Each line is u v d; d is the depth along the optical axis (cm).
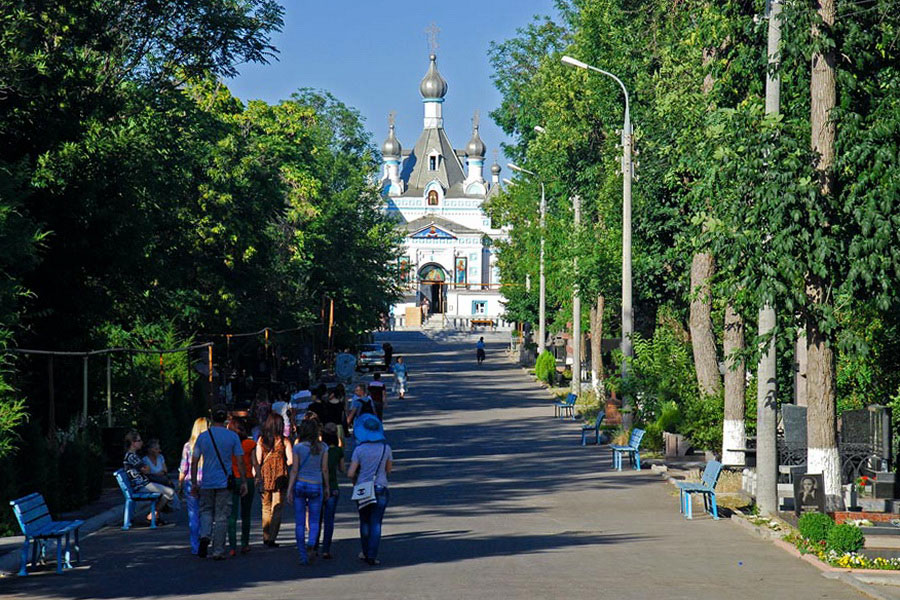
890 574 1464
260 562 1588
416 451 3584
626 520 2083
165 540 1845
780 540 1772
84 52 3105
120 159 2711
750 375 3312
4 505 1906
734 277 2006
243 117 5231
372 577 1433
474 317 17425
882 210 1848
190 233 4203
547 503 2355
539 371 7431
